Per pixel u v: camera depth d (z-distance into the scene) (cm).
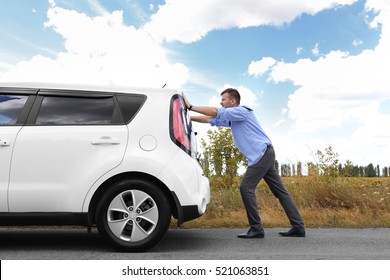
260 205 754
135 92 463
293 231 554
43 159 439
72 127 448
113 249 468
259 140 547
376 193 768
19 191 435
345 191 789
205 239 534
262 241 522
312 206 757
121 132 445
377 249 476
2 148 441
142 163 436
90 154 440
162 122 452
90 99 459
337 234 570
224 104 577
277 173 563
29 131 445
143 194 438
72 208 436
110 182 448
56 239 534
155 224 437
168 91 467
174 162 444
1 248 477
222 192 835
